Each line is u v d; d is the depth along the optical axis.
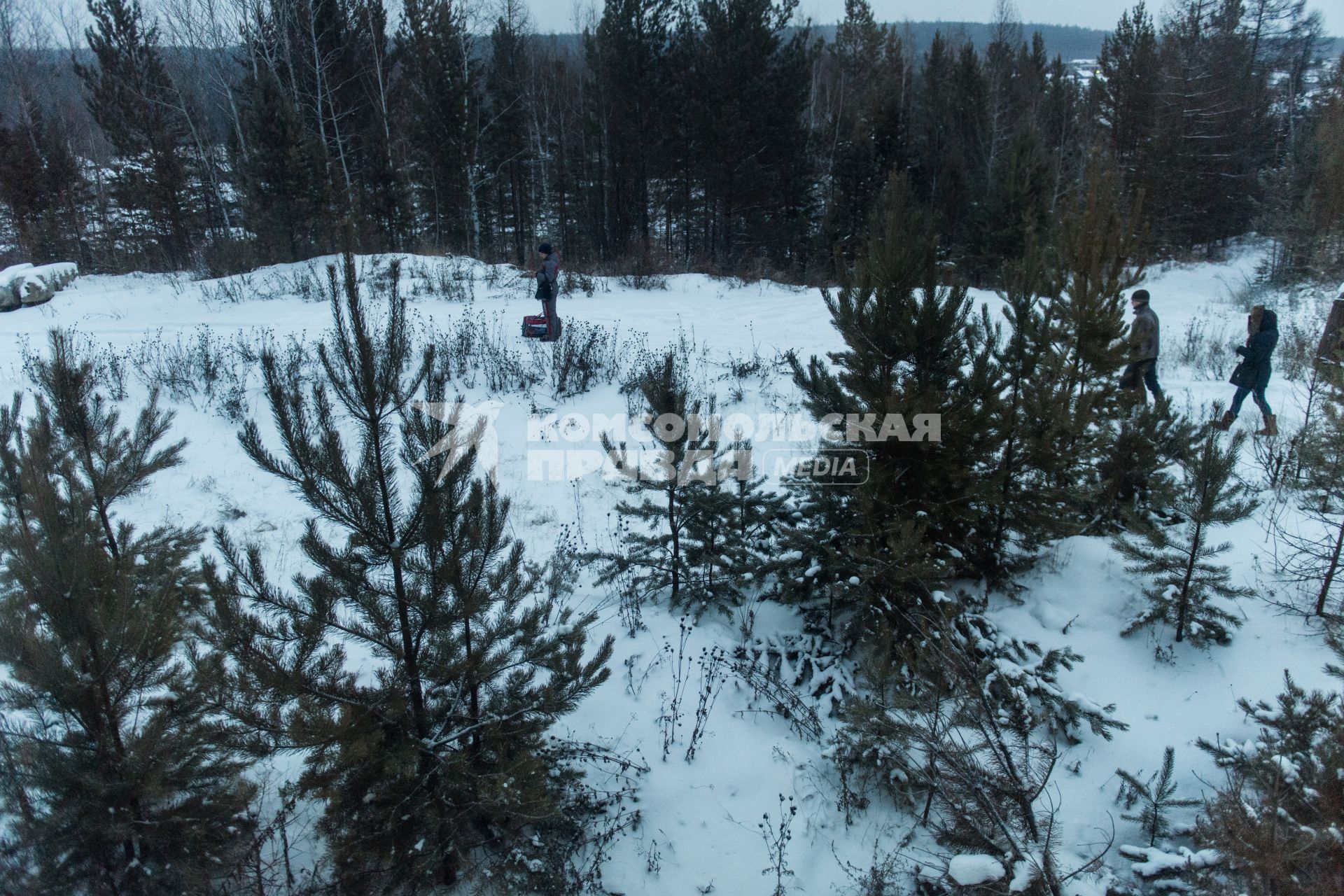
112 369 11.09
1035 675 5.74
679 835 4.88
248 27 25.31
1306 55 40.75
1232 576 6.64
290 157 20.92
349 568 3.86
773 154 25.64
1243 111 33.38
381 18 28.02
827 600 6.62
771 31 24.23
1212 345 14.62
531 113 35.97
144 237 26.48
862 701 5.07
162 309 16.08
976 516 6.14
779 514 6.95
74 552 3.61
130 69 25.67
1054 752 4.23
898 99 26.39
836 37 43.22
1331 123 23.31
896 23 49.62
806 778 5.35
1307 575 6.34
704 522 6.72
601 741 5.42
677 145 28.00
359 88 29.30
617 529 7.61
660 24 26.78
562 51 45.69
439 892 4.21
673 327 14.78
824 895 4.57
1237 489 5.98
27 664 3.48
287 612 3.81
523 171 35.28
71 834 3.55
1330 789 3.24
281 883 4.11
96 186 32.28
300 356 11.48
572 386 11.52
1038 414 6.52
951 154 25.88
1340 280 20.00
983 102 29.94
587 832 4.75
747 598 6.97
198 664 3.80
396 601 3.95
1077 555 7.20
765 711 5.83
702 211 30.92
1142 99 33.47
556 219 40.38
